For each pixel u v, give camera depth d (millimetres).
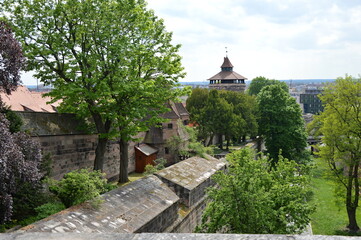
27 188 17906
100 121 27078
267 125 60938
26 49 23219
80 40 25672
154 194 19875
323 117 34000
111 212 15852
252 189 16453
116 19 24938
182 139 42969
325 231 31281
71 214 14273
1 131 12945
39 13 23906
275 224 16641
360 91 31125
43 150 25172
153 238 3348
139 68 28172
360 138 30609
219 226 16141
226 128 59750
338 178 32281
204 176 27359
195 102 62094
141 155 39344
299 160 58250
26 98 35688
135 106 26406
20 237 3447
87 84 25172
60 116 27531
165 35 28609
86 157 29828
